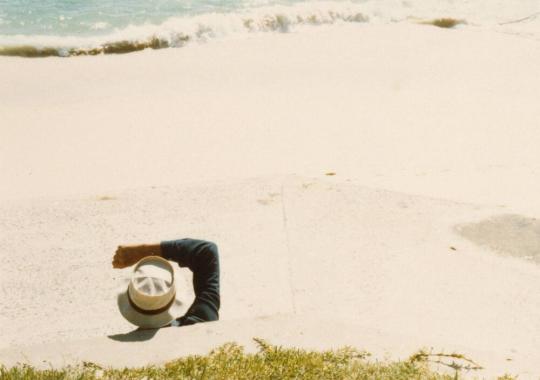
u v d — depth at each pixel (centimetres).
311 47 1806
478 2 2278
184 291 373
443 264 601
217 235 661
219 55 1736
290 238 648
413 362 339
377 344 366
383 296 542
